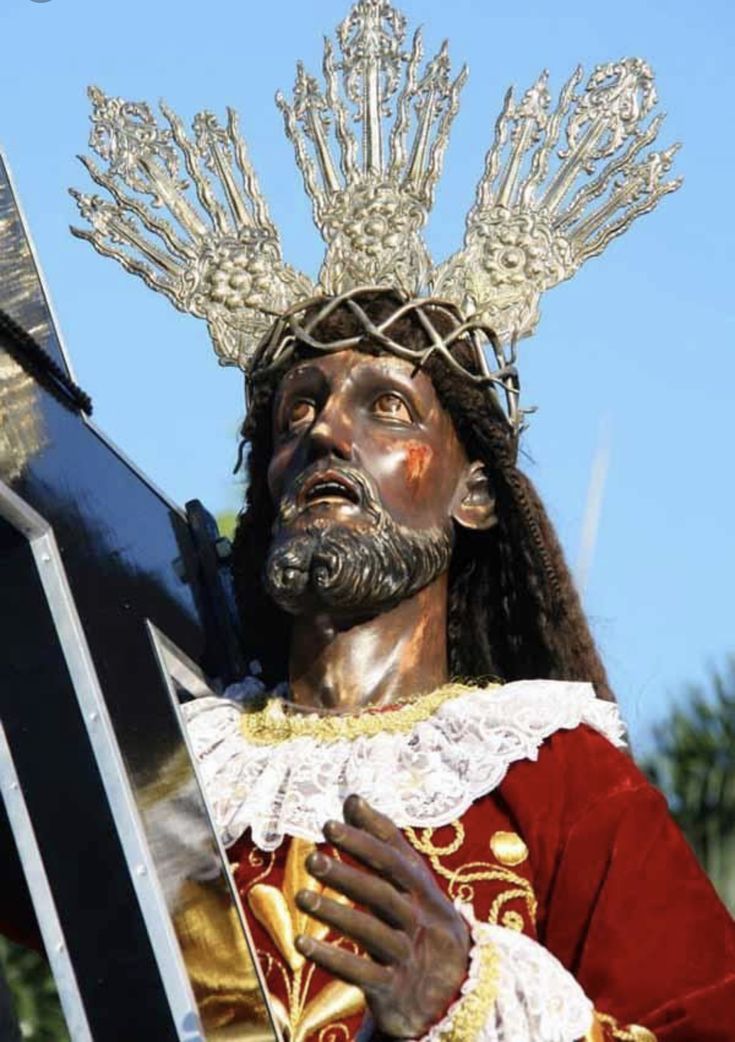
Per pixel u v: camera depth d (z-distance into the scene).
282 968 11.12
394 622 11.97
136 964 10.27
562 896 11.17
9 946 16.89
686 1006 10.86
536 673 12.41
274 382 12.39
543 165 12.95
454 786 11.34
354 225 12.76
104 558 11.30
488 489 12.34
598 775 11.44
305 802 11.36
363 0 13.15
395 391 12.16
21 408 11.05
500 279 12.76
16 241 12.02
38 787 10.45
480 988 10.27
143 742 10.80
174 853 10.60
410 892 10.18
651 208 12.96
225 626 12.32
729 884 17.23
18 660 10.57
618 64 13.11
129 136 13.03
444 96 13.01
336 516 11.89
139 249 12.92
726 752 17.59
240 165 12.96
